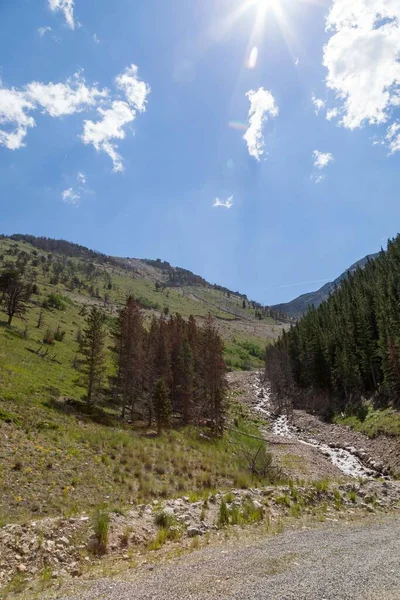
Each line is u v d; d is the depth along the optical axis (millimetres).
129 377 43156
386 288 71250
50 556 9508
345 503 15648
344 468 33219
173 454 27422
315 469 30969
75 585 7973
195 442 33562
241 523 12688
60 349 63562
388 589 6699
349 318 72312
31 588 7957
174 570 8344
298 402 72750
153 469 23828
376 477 29953
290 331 112125
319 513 14133
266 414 62094
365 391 56562
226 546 10266
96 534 10625
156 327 58156
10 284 73562
